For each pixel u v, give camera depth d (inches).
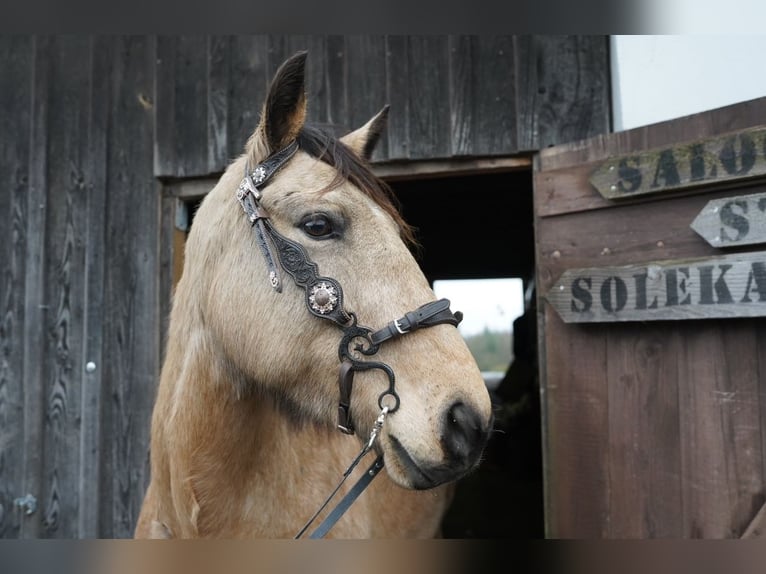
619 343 75.0
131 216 105.1
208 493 52.7
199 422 52.6
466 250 228.8
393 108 95.1
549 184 81.7
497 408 53.7
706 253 66.0
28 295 107.3
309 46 99.5
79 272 106.3
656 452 71.3
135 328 103.7
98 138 107.0
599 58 88.1
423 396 43.9
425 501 90.4
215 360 52.8
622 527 73.8
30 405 105.8
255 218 49.4
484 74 92.2
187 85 103.8
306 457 61.3
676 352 70.0
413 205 168.1
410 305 46.4
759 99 62.7
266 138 50.3
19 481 105.2
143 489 101.7
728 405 65.6
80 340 105.4
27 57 110.2
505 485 187.3
